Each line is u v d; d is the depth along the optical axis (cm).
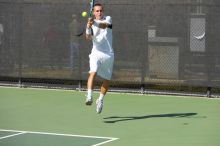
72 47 1592
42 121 1128
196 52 1482
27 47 1642
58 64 1611
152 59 1520
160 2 1502
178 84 1501
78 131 1026
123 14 1535
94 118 1166
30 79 1664
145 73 1530
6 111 1251
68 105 1338
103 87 1149
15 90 1603
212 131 1027
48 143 911
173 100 1438
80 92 1576
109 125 1088
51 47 1614
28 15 1634
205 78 1482
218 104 1375
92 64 1123
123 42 1541
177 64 1498
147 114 1219
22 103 1368
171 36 1498
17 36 1650
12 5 1645
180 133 1009
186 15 1482
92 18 1120
